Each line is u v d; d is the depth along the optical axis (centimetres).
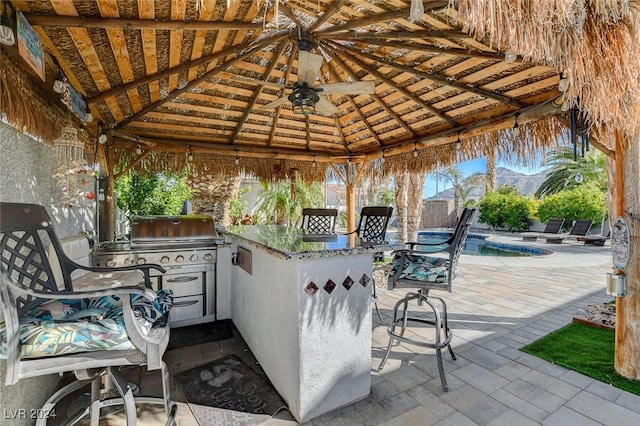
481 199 1939
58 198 271
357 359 224
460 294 498
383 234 429
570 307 434
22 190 207
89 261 317
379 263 632
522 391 235
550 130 349
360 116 488
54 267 235
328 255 204
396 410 214
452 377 255
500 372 262
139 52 253
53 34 206
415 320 301
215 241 369
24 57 172
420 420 204
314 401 207
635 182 250
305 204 1109
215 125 479
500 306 438
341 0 222
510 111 378
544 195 1777
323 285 210
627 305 252
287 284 215
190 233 362
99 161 395
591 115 223
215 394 230
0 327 143
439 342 251
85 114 309
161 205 679
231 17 223
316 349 207
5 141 184
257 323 277
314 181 679
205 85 370
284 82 374
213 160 558
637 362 248
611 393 233
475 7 125
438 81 333
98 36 221
